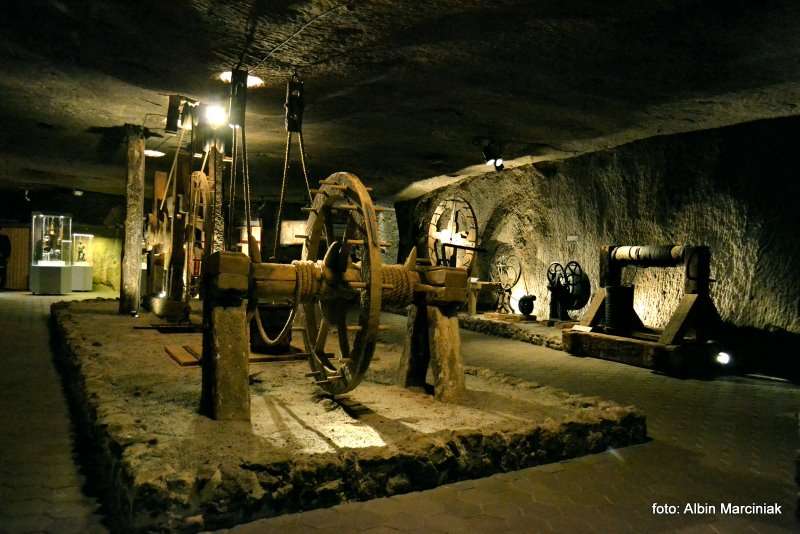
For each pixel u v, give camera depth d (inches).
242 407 153.8
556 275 431.2
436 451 134.8
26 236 721.0
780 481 144.9
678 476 147.0
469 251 499.2
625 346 310.2
